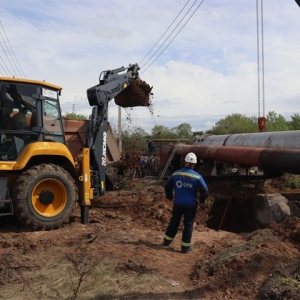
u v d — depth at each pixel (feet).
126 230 27.37
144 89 38.68
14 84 27.17
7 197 26.27
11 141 26.84
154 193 43.57
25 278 18.78
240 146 45.52
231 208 38.24
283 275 16.78
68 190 28.07
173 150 58.18
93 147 32.09
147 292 16.90
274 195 32.58
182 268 19.93
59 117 29.71
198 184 23.13
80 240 24.68
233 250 20.52
